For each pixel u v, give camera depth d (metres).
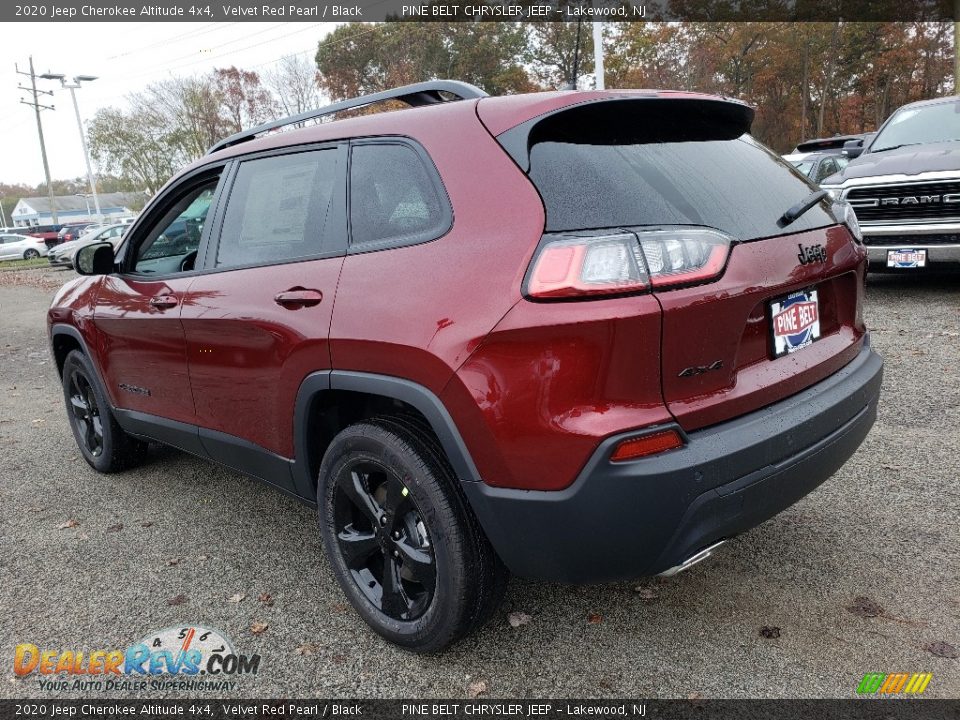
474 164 2.15
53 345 4.30
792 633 2.40
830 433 2.24
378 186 2.42
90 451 4.31
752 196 2.24
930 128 7.59
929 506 3.13
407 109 2.49
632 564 1.96
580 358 1.84
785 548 2.90
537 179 2.02
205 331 2.93
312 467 2.68
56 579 3.07
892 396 4.46
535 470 1.93
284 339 2.54
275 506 3.69
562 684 2.25
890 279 8.11
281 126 3.14
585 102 2.13
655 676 2.25
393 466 2.27
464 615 2.23
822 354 2.36
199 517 3.61
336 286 2.38
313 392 2.47
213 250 3.04
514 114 2.16
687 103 2.32
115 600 2.89
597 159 2.06
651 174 2.08
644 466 1.84
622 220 1.92
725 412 2.00
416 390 2.12
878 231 6.60
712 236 1.96
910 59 41.91
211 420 3.12
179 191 3.37
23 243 33.88
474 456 2.02
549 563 2.03
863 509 3.15
